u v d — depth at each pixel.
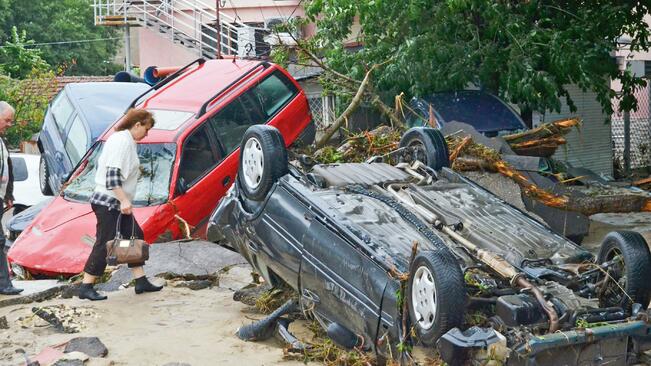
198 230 10.04
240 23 19.22
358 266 5.48
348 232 5.61
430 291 4.96
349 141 9.62
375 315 5.31
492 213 6.15
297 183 6.37
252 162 6.66
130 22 22.59
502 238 5.71
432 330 4.90
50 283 8.06
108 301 7.47
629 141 19.06
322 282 5.81
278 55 13.74
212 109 10.49
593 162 17.84
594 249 10.52
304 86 17.30
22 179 14.17
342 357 5.68
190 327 6.68
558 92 14.34
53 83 25.39
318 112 17.28
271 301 6.99
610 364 4.94
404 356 5.12
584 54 13.74
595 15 14.33
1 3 39.59
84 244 9.10
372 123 14.20
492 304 5.12
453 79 13.88
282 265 6.28
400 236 5.64
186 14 20.91
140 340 6.35
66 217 9.59
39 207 11.86
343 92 13.81
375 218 5.87
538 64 14.05
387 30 14.11
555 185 10.35
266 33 19.70
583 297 5.21
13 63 29.88
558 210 10.24
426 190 6.43
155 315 7.03
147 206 9.67
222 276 8.11
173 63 23.06
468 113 13.27
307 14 14.71
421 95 13.81
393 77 13.76
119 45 48.75
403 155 7.36
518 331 4.77
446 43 13.77
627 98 15.47
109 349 6.13
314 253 5.88
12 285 7.65
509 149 10.96
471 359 4.73
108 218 7.33
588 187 11.48
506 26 13.48
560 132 12.11
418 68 13.70
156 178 9.95
